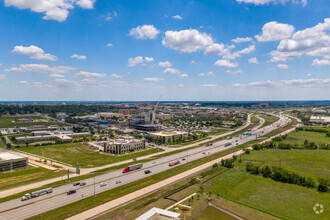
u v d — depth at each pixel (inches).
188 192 5551.2
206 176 6756.9
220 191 5649.6
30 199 5108.3
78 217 4323.3
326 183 5615.2
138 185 6063.0
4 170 7096.5
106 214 4411.9
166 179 6574.8
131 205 4798.2
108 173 7135.8
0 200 5012.3
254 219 4352.9
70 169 7514.8
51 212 4498.0
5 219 4224.9
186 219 4306.1
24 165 7578.7
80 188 5836.6
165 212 3747.5
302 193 5516.7
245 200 5152.6
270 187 5905.5
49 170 7352.4
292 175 6205.7
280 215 4485.7
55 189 5733.3
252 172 7027.6
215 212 4626.0
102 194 5452.8
